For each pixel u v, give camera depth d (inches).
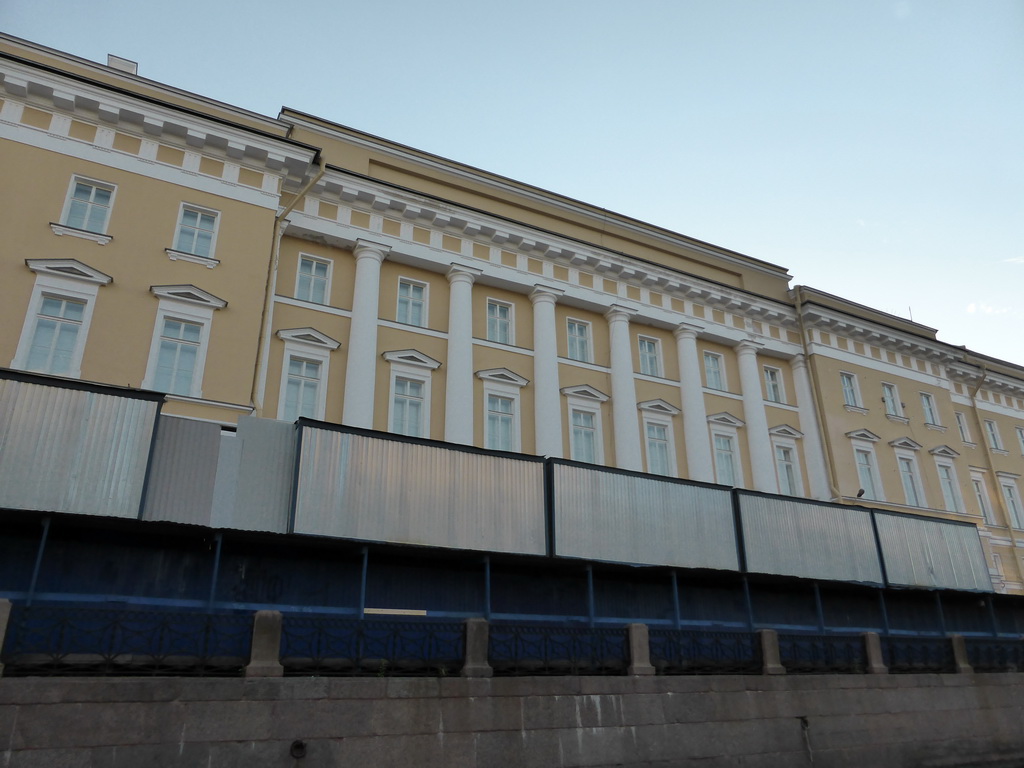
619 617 606.2
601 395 934.4
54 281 631.8
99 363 624.1
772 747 514.6
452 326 862.5
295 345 767.1
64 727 336.8
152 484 453.1
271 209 751.7
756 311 1098.7
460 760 412.2
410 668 434.9
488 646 450.9
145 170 704.4
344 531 496.4
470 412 826.8
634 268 996.6
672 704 487.5
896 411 1174.3
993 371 1389.0
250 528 474.9
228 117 770.8
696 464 957.8
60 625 366.9
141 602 448.1
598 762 449.4
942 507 1129.4
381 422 789.9
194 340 675.4
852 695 570.9
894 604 759.1
